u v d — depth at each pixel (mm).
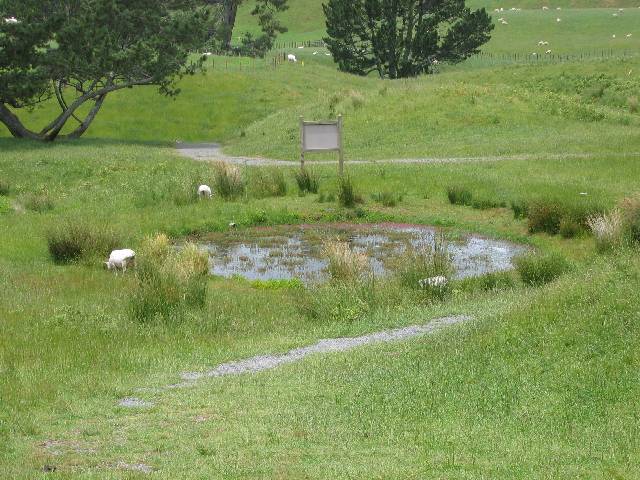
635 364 9992
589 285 12898
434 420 9016
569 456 7699
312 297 15992
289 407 9656
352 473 7270
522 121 43875
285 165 36188
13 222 24984
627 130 42781
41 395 10484
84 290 17312
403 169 32562
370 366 11156
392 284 16828
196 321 14641
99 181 32531
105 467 7777
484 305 14719
